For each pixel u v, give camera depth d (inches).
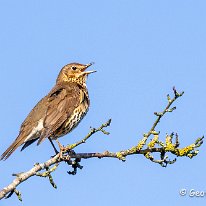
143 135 411.5
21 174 361.1
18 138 507.8
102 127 405.7
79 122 564.7
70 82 616.7
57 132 542.6
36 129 523.8
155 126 407.2
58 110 538.3
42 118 527.5
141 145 409.4
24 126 522.9
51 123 525.7
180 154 409.7
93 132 411.5
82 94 570.9
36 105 549.3
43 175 378.0
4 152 483.5
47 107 538.0
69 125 546.3
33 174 373.4
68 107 545.0
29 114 536.1
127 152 416.5
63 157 447.8
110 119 398.9
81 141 425.1
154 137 413.4
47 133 513.0
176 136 408.8
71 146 427.8
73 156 445.4
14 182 351.3
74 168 470.0
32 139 529.0
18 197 346.3
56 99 548.7
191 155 407.8
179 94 383.9
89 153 440.8
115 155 422.9
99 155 432.8
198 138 412.5
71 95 560.4
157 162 409.7
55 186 389.7
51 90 586.2
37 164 380.8
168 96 387.5
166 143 409.1
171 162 410.9
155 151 408.8
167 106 391.9
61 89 573.6
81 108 561.3
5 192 340.2
